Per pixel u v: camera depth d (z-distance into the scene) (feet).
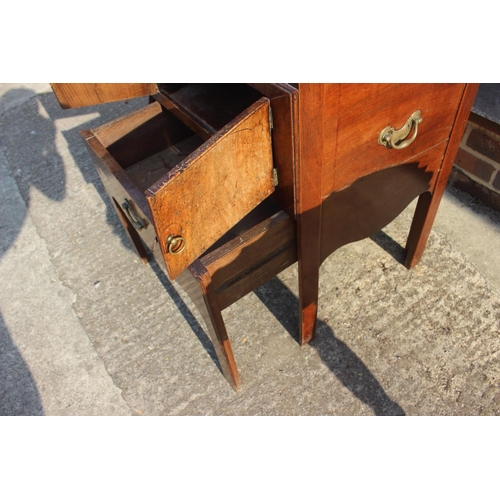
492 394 4.72
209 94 4.19
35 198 7.43
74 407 5.10
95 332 5.71
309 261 4.06
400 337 5.22
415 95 3.43
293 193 3.37
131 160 5.03
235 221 3.43
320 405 4.84
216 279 3.52
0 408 5.14
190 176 2.81
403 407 4.74
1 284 6.32
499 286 5.53
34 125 8.77
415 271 5.78
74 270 6.40
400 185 4.20
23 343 5.68
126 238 6.71
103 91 3.58
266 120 3.05
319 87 2.80
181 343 5.50
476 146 5.95
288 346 5.30
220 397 5.01
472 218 6.24
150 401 5.07
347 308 5.53
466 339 5.12
